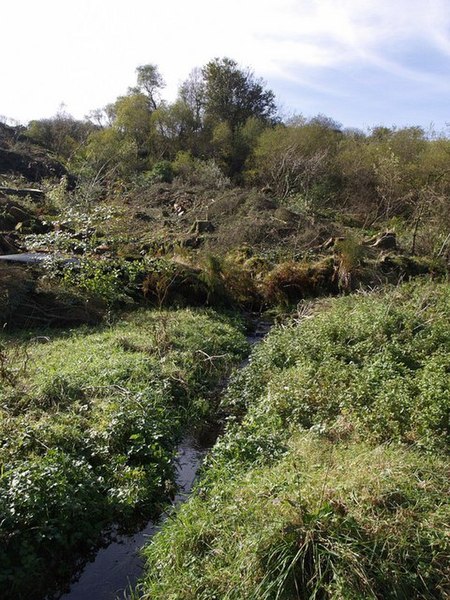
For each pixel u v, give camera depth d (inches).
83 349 372.2
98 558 205.9
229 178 1220.5
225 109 1515.7
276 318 543.2
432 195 789.9
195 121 1469.0
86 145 1359.5
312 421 276.1
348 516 172.2
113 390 301.3
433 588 158.7
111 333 415.8
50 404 286.2
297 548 167.2
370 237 775.7
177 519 205.8
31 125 1390.3
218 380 374.9
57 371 315.6
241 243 702.5
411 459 215.3
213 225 767.7
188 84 1523.1
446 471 209.2
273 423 276.8
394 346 341.7
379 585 157.6
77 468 226.2
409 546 166.7
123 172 1173.7
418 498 185.3
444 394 264.5
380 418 254.8
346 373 309.9
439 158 983.0
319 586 157.2
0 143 1179.3
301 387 301.9
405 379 294.4
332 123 1439.5
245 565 168.6
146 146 1425.9
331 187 1054.4
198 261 588.4
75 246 550.3
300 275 600.1
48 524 198.1
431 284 523.8
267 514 180.7
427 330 372.5
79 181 965.2
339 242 657.0
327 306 506.6
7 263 485.4
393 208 956.0
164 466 253.3
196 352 390.6
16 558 187.2
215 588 169.6
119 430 261.3
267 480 202.8
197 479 249.1
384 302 443.2
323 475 199.3
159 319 446.3
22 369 317.7
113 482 234.2
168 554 188.5
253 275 610.2
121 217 688.4
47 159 1096.2
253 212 814.5
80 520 208.5
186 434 300.7
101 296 480.4
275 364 358.3
